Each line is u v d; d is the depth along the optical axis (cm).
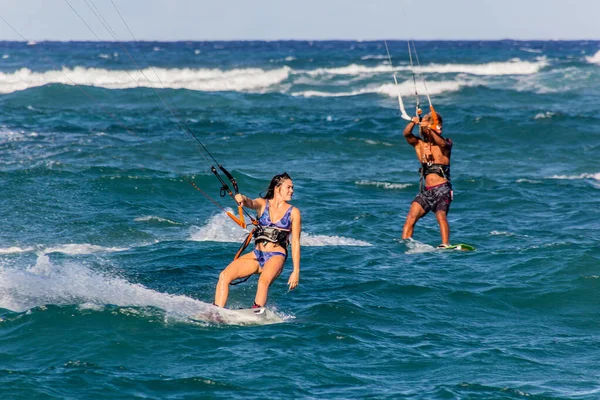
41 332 2603
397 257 3934
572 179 6488
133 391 2166
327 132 8919
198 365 2375
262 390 2194
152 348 2506
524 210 5291
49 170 5959
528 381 2311
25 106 11781
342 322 2852
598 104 12544
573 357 2536
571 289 3259
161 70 17900
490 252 3947
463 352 2556
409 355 2519
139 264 3731
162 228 4597
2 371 2272
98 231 4444
